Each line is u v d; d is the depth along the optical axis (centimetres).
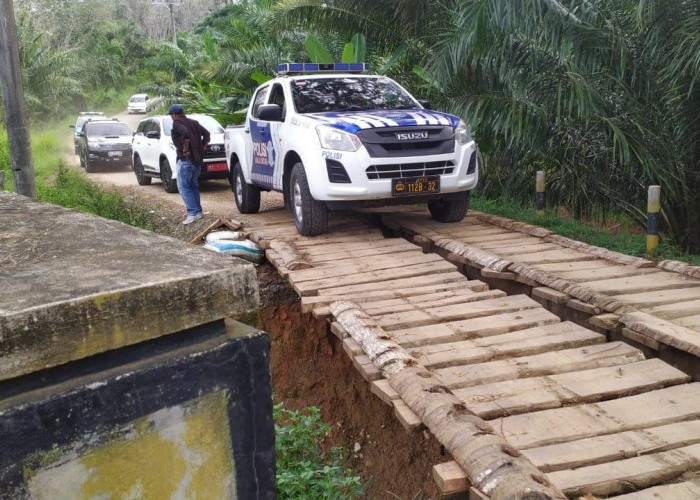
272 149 834
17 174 922
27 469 155
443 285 587
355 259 673
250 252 771
